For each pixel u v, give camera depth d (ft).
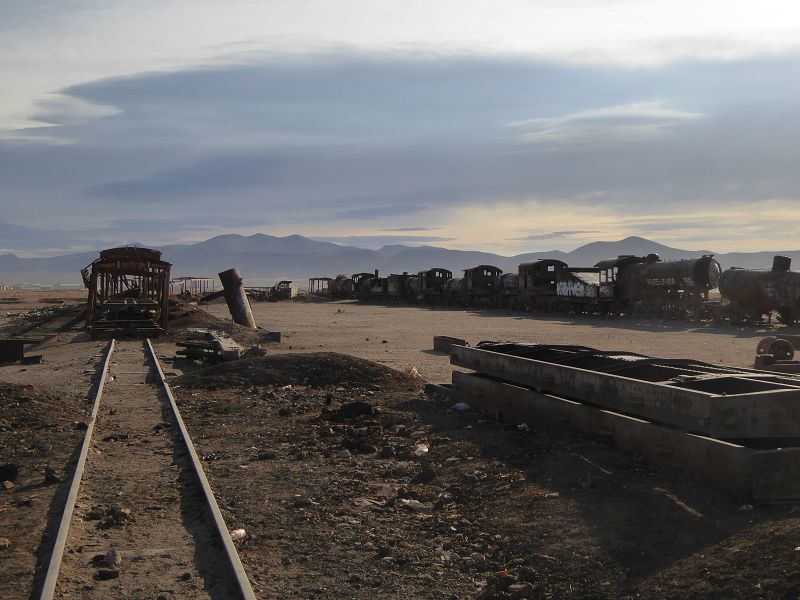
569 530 22.99
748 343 100.94
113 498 28.71
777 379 27.96
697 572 18.67
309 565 22.21
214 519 25.03
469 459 33.12
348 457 35.63
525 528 23.95
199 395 54.95
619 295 169.07
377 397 52.19
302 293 385.91
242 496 29.25
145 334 112.57
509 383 41.91
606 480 26.35
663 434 26.61
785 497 21.80
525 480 28.63
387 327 141.28
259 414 47.16
